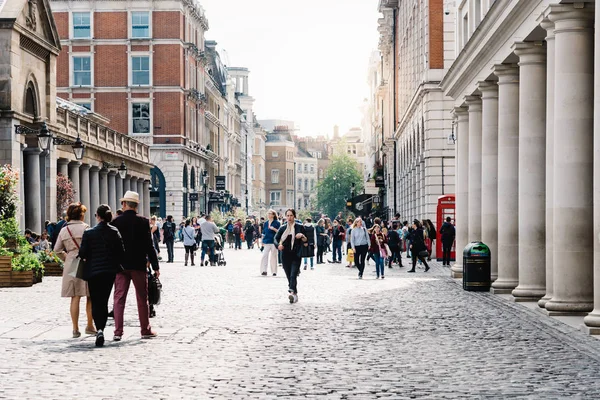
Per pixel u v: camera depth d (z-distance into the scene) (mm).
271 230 37406
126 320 19656
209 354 14695
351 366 13523
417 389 11625
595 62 17031
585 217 19797
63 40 89000
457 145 36438
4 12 41250
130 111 89125
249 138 175000
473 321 19641
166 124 89062
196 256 57750
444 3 52969
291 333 17500
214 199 101875
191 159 95312
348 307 22922
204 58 101188
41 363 13711
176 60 89000
